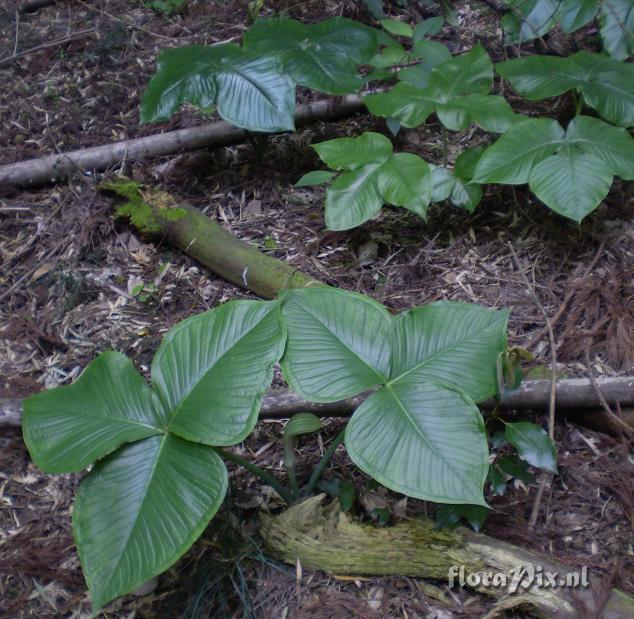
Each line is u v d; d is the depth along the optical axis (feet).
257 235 10.63
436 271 9.75
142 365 9.00
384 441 5.75
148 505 5.48
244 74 10.15
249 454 7.76
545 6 10.75
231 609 6.48
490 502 7.04
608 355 8.17
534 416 7.75
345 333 6.43
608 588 5.99
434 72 10.01
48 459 5.63
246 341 6.26
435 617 6.21
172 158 12.09
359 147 9.59
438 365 6.25
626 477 7.07
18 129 13.38
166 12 15.84
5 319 9.96
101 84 14.11
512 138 9.09
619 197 10.22
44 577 6.98
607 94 9.46
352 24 10.93
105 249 10.73
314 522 6.52
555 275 9.37
